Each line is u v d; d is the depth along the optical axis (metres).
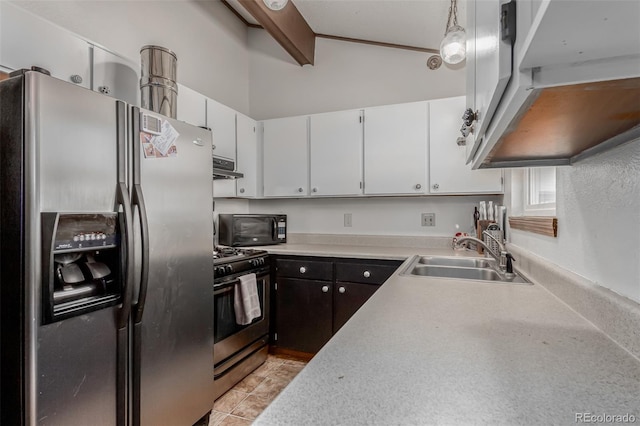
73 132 1.19
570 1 0.29
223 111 2.70
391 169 2.72
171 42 2.71
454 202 2.90
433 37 2.71
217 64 3.21
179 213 1.65
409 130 2.68
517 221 1.90
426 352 0.69
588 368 0.62
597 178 0.91
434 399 0.52
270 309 2.74
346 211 3.23
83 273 1.27
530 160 1.14
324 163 2.93
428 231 2.96
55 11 1.94
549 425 0.45
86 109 1.24
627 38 0.35
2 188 1.11
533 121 0.63
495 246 2.01
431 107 2.62
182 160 1.67
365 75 3.19
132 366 1.40
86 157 1.23
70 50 1.65
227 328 2.18
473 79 0.89
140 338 1.42
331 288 2.58
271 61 3.56
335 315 2.56
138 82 2.00
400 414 0.47
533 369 0.62
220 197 2.90
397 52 3.08
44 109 1.11
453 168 2.56
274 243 3.13
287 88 3.48
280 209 3.47
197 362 1.75
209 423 1.86
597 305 0.84
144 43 2.48
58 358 1.14
